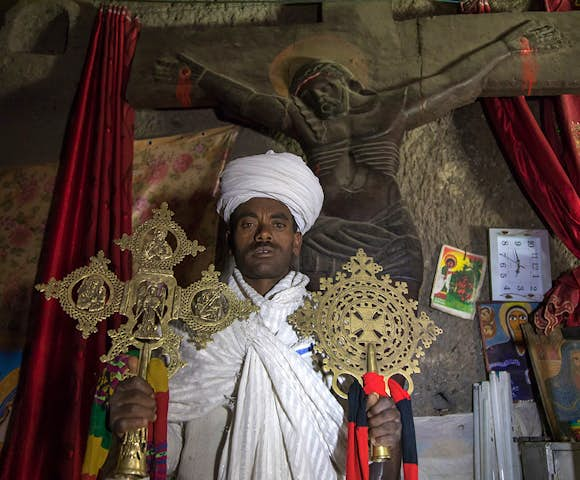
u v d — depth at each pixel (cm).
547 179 354
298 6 418
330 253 312
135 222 350
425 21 381
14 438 274
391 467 167
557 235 353
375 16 381
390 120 346
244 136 378
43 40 426
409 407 166
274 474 160
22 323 337
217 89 359
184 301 169
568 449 289
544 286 353
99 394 157
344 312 173
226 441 165
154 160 368
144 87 363
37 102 390
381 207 325
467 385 328
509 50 363
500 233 364
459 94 358
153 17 414
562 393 319
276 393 169
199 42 376
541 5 399
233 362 175
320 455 164
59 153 378
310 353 181
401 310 175
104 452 154
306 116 348
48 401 281
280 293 186
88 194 328
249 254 193
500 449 301
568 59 364
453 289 349
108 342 288
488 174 381
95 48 374
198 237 346
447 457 307
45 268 305
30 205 363
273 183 202
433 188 375
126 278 304
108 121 349
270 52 371
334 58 367
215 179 362
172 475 177
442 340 338
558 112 374
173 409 173
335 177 334
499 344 337
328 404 169
